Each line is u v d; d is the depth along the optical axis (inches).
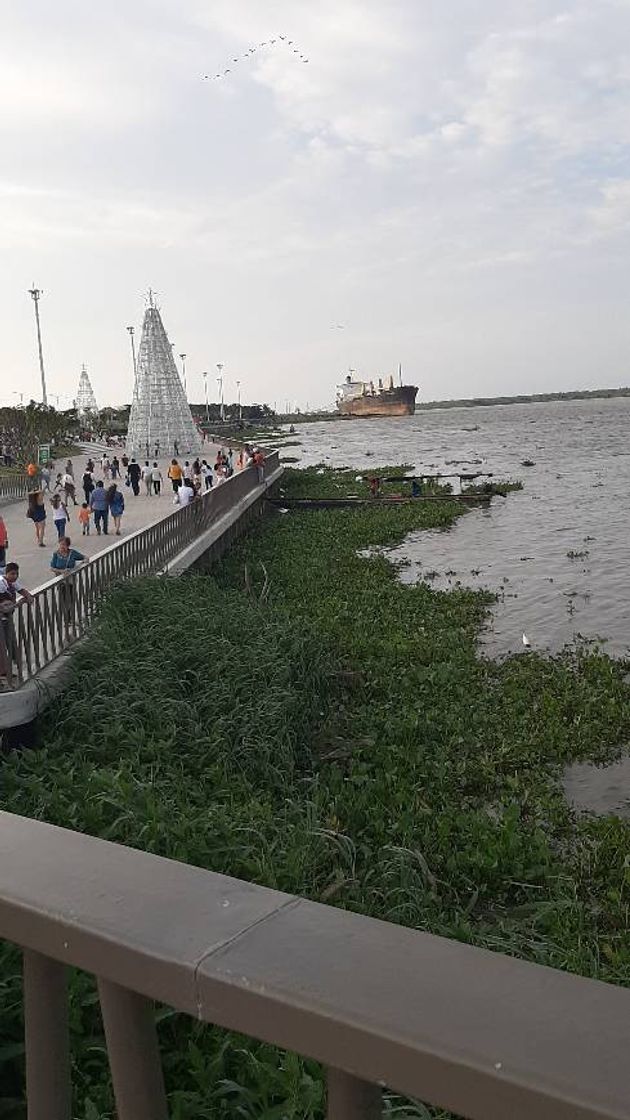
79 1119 157.2
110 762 372.2
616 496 1723.7
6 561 831.1
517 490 1877.5
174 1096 174.2
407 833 363.6
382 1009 44.3
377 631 712.4
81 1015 182.4
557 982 45.5
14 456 2475.4
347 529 1317.7
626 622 734.5
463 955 48.3
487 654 655.1
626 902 327.6
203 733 411.2
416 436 5300.2
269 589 890.1
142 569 656.4
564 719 498.9
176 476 1364.4
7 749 378.6
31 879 58.4
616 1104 37.7
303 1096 173.0
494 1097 40.1
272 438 5615.2
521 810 400.2
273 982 46.9
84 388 5812.0
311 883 287.1
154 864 59.9
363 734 482.9
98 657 448.8
